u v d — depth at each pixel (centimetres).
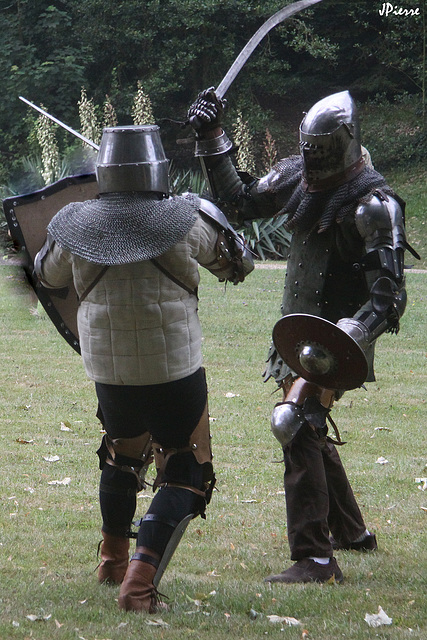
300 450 515
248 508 662
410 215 2906
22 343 1332
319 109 500
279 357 548
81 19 3525
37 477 723
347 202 500
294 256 535
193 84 3597
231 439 864
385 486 724
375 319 484
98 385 464
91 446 828
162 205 442
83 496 678
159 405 451
